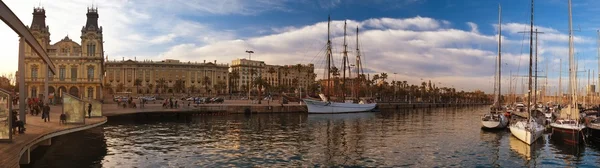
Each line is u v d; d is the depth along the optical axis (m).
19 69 36.81
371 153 40.50
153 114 79.56
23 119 36.69
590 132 47.31
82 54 117.75
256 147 43.41
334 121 82.62
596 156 39.03
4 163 20.67
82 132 53.28
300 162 35.50
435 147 44.66
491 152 41.34
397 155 39.44
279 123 74.75
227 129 61.81
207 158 36.62
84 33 118.44
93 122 41.41
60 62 115.94
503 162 36.31
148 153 38.69
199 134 54.47
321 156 38.53
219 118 85.31
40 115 51.62
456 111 151.12
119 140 47.31
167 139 48.78
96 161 34.28
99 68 119.19
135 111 76.50
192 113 87.62
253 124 71.56
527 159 37.72
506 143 47.78
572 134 45.41
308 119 87.19
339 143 47.50
